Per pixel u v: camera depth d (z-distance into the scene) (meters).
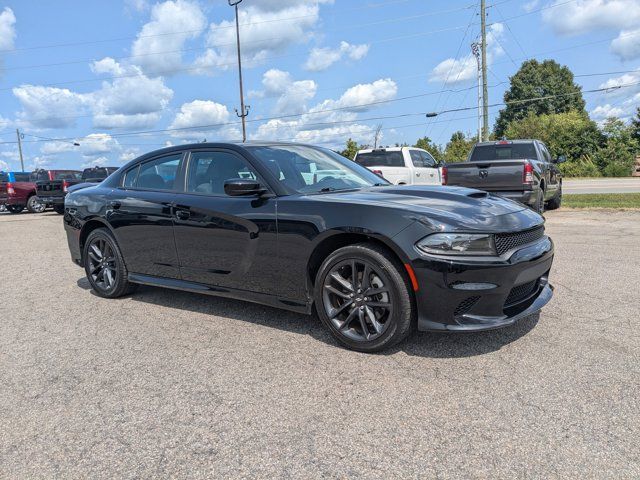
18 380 3.17
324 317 3.52
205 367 3.26
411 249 3.08
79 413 2.71
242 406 2.71
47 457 2.31
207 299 4.95
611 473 2.02
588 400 2.61
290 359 3.32
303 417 2.57
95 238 5.16
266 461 2.21
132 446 2.37
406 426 2.44
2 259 8.03
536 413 2.51
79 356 3.55
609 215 10.87
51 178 21.33
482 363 3.12
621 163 42.72
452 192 3.72
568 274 5.37
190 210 4.21
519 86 70.38
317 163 4.40
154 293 5.30
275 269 3.71
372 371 3.07
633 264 5.78
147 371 3.24
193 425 2.54
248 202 3.88
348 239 3.46
